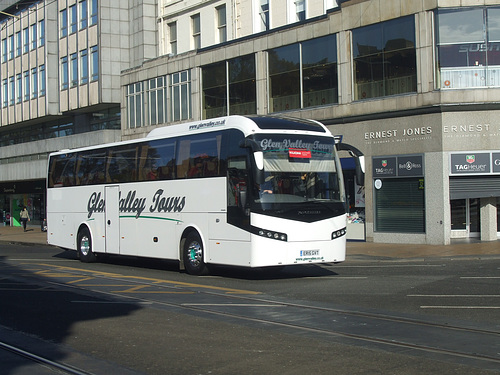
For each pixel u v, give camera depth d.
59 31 44.38
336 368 6.81
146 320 9.90
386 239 24.45
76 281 15.09
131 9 39.38
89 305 11.41
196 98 32.50
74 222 20.89
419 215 23.55
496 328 8.73
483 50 22.98
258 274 16.23
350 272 16.25
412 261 19.06
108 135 39.06
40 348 8.16
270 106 28.83
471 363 6.95
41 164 45.59
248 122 14.45
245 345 8.02
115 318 10.12
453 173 22.80
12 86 50.16
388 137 24.34
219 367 7.01
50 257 23.27
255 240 13.88
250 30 31.22
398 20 24.17
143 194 17.77
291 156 14.40
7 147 50.50
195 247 15.84
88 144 40.41
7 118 50.69
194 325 9.41
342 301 11.32
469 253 20.08
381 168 24.56
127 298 12.20
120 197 18.70
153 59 35.38
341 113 25.77
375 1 24.70
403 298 11.48
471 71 23.00
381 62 24.72
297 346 7.89
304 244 14.21
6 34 50.91
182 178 16.33
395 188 24.28
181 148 16.48
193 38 35.00
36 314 10.56
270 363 7.10
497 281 13.62
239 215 14.34
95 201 19.84
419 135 23.42
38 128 49.69
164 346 8.11
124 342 8.40
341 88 25.81
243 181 14.30
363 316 9.82
